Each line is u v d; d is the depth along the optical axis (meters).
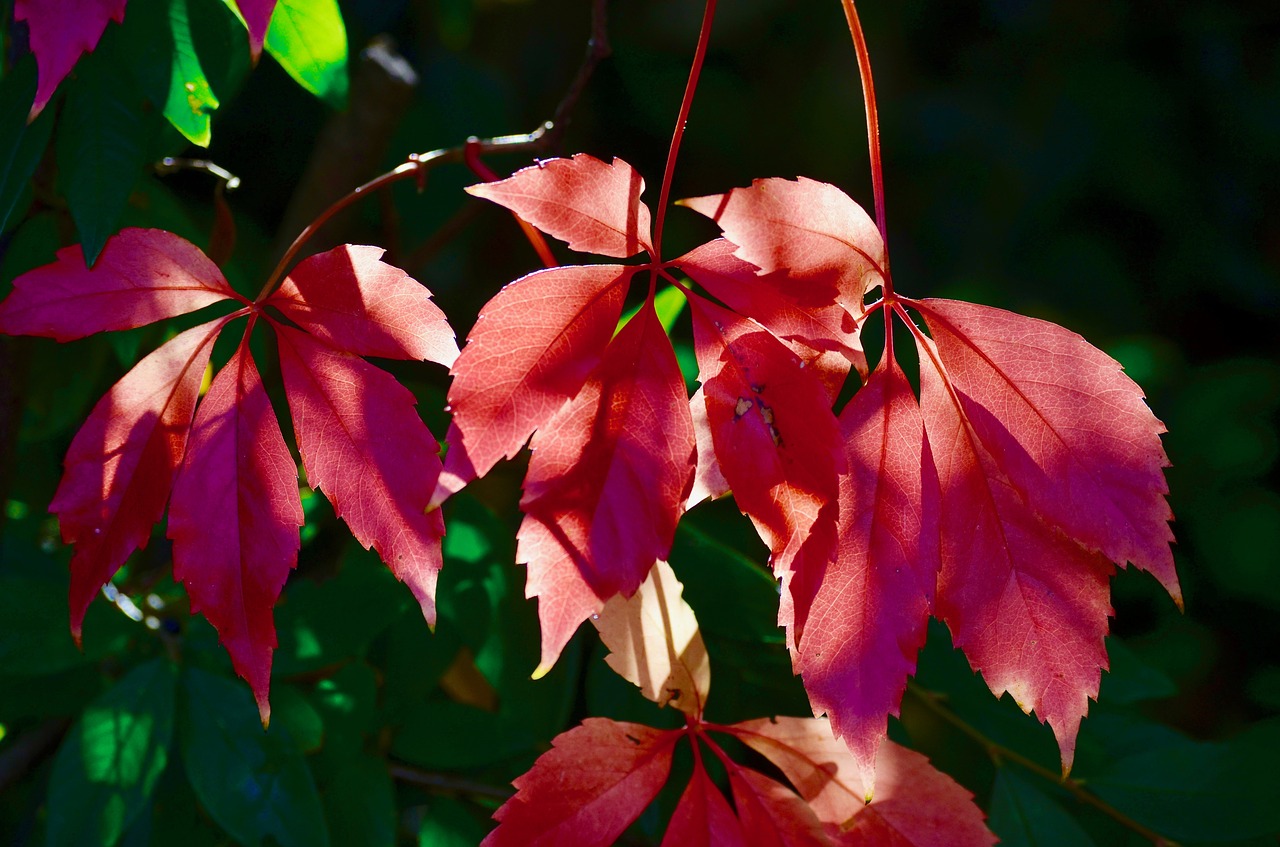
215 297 0.76
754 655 0.86
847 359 0.74
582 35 1.94
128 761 0.84
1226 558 1.59
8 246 0.85
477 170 0.83
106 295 0.75
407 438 0.74
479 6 1.84
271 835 0.86
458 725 0.87
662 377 0.73
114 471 0.75
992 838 0.77
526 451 0.90
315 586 0.87
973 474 0.75
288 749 0.84
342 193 1.02
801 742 0.78
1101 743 0.88
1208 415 1.58
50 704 0.88
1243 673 1.66
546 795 0.76
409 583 0.74
